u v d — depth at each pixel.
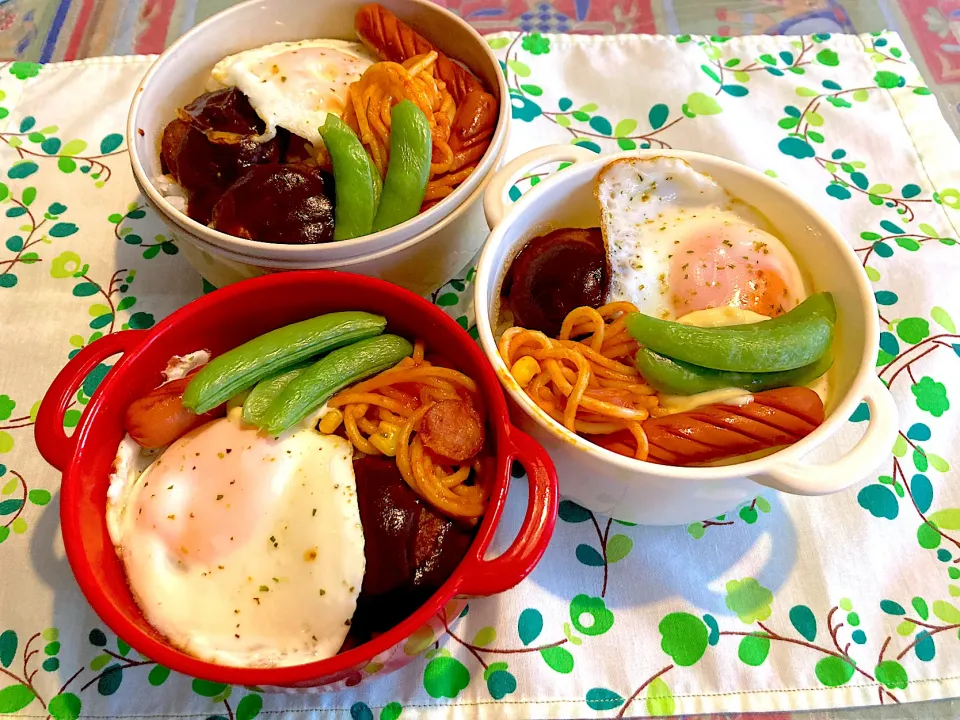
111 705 0.26
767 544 0.29
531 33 0.44
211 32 0.35
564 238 0.30
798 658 0.26
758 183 0.29
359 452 0.26
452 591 0.21
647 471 0.23
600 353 0.28
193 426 0.26
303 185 0.30
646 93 0.42
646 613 0.27
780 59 0.43
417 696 0.26
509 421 0.23
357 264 0.29
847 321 0.27
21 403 0.32
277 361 0.25
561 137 0.40
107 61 0.42
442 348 0.27
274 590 0.23
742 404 0.25
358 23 0.36
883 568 0.28
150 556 0.24
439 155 0.32
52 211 0.37
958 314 0.34
